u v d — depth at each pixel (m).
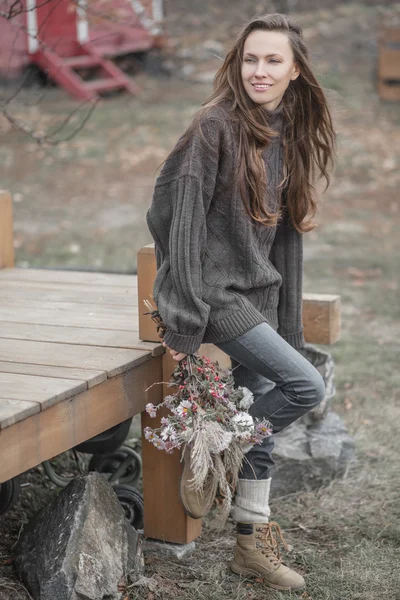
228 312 3.63
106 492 3.99
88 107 18.52
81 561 3.70
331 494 5.06
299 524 4.70
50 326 4.56
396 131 16.97
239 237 3.63
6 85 18.59
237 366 4.07
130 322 4.64
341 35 21.56
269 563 4.03
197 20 15.81
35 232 11.80
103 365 3.90
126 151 16.27
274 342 3.67
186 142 3.51
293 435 5.21
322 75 4.00
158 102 19.11
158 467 4.30
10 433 3.30
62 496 3.96
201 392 3.76
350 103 18.14
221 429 3.67
